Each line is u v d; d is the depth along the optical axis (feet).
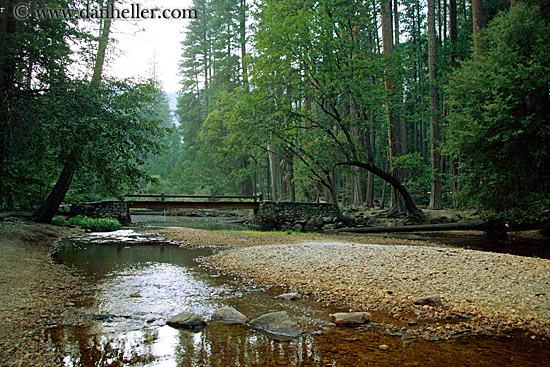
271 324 14.53
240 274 25.02
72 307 16.89
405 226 60.54
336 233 61.98
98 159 33.06
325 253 29.94
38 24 32.45
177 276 24.07
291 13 61.93
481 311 16.58
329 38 56.49
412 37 115.03
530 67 42.29
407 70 66.33
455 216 65.72
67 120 30.35
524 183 44.37
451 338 13.57
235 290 20.62
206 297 19.07
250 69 66.08
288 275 23.99
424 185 82.07
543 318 15.61
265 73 63.62
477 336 13.79
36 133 31.89
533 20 45.42
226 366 11.06
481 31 52.85
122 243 41.55
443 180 94.32
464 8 107.14
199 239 46.01
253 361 11.44
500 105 42.37
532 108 44.21
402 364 11.32
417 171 79.30
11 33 32.17
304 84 62.69
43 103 32.01
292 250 32.09
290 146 72.18
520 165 43.88
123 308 16.88
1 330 13.53
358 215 75.41
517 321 15.34
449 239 48.65
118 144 33.45
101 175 36.37
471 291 19.33
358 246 33.12
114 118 33.88
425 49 111.14
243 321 15.31
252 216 88.33
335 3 58.34
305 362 11.41
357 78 61.26
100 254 33.04
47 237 41.37
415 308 17.20
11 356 11.48
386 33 69.72
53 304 17.17
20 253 28.48
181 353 12.02
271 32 60.13
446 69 75.46
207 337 13.51
